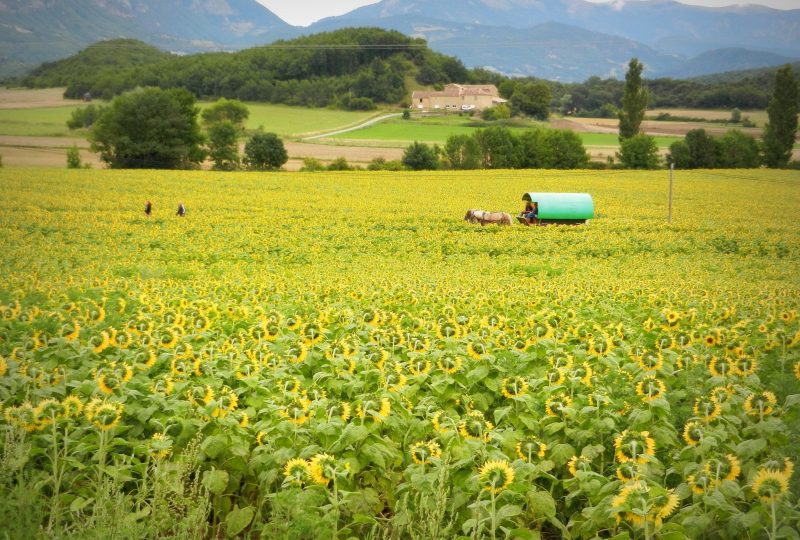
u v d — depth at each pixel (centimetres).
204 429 706
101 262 3173
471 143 10788
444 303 1767
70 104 17812
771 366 1012
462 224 4847
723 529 558
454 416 782
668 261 3544
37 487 589
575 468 640
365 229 4631
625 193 7306
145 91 10988
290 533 542
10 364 884
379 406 702
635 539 564
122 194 6253
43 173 7794
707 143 11112
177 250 3694
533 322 1360
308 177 8419
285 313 1558
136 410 735
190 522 568
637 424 704
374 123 16925
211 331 1266
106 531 536
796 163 10881
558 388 819
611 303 1862
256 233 4403
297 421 693
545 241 4147
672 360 1042
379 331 1188
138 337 1104
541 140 11262
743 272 3200
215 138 10781
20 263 2908
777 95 10875
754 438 700
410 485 627
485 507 568
